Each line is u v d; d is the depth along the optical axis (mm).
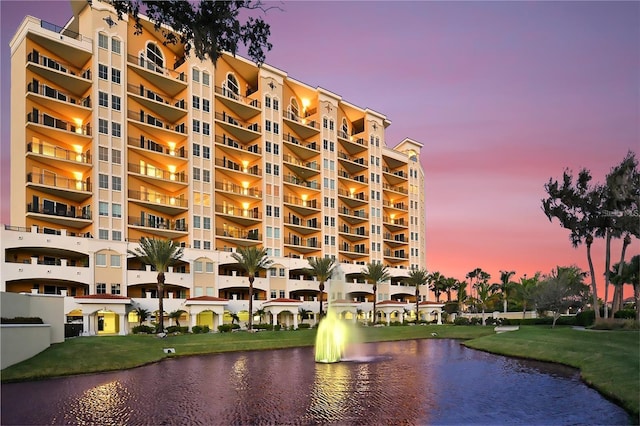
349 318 76062
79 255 50656
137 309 50625
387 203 95562
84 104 55250
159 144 62156
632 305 86125
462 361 34594
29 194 49469
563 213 55250
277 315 66188
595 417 17406
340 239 83625
